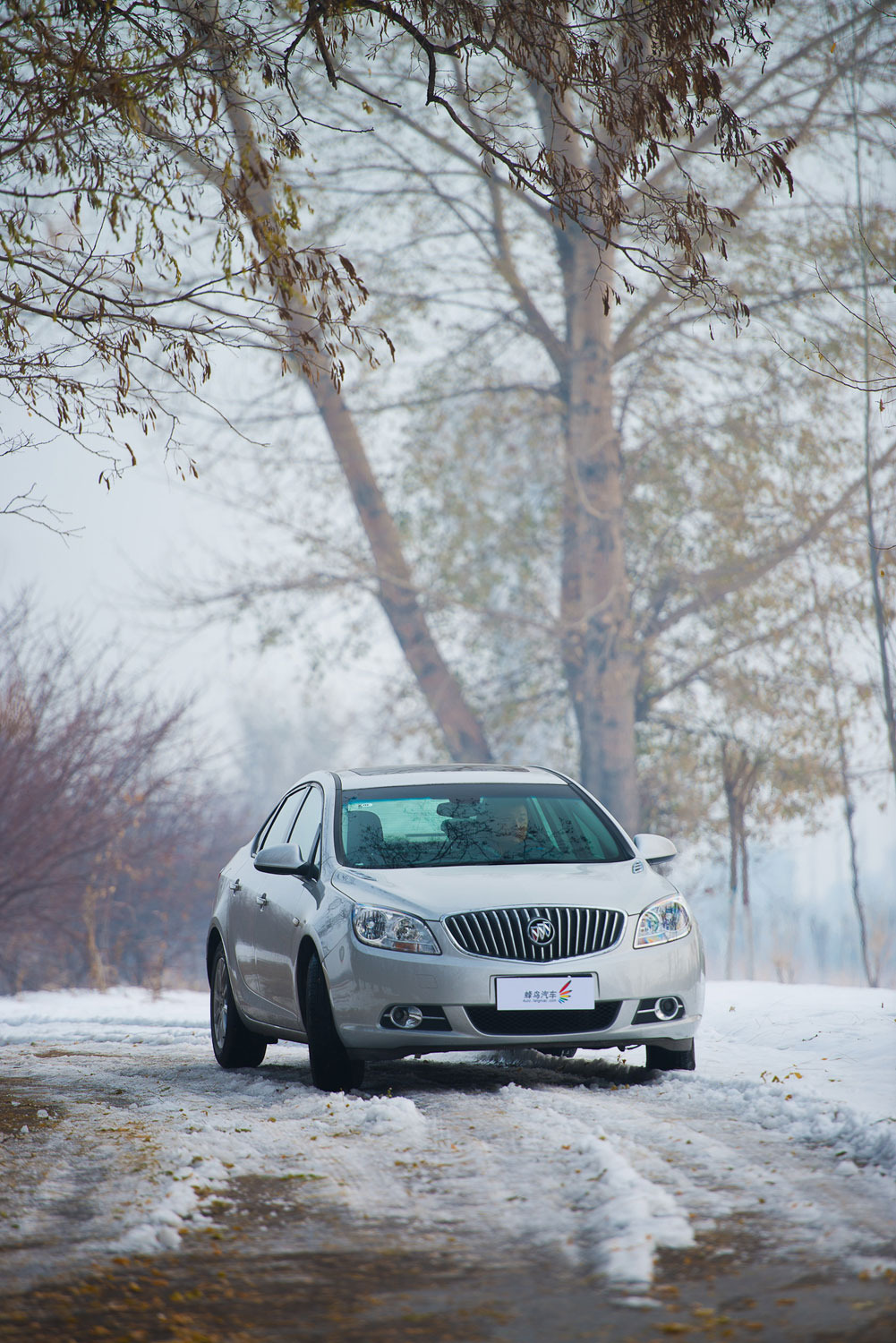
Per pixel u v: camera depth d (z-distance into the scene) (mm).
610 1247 16531
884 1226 17141
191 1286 16062
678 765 103062
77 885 90812
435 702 104688
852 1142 21688
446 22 33219
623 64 33594
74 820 88188
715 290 35625
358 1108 25688
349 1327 14547
